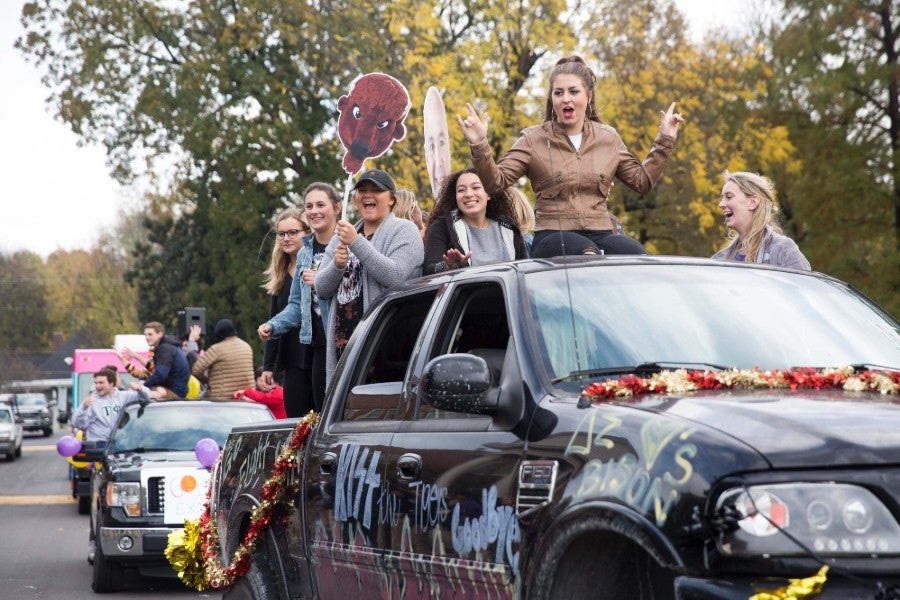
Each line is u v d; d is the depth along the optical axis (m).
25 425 82.62
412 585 5.25
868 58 33.16
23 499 29.47
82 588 14.07
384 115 9.27
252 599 6.76
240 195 47.25
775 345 5.07
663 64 39.06
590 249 6.72
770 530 3.73
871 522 3.73
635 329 5.00
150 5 46.62
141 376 17.94
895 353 5.29
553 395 4.71
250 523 6.94
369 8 45.03
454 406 4.84
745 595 3.69
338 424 6.21
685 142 37.25
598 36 37.53
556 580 4.32
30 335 133.25
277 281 10.91
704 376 4.58
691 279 5.38
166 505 13.38
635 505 3.99
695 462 3.90
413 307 6.09
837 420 3.99
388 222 8.16
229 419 15.01
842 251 33.25
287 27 45.22
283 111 46.78
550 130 7.54
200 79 46.16
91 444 14.59
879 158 33.22
